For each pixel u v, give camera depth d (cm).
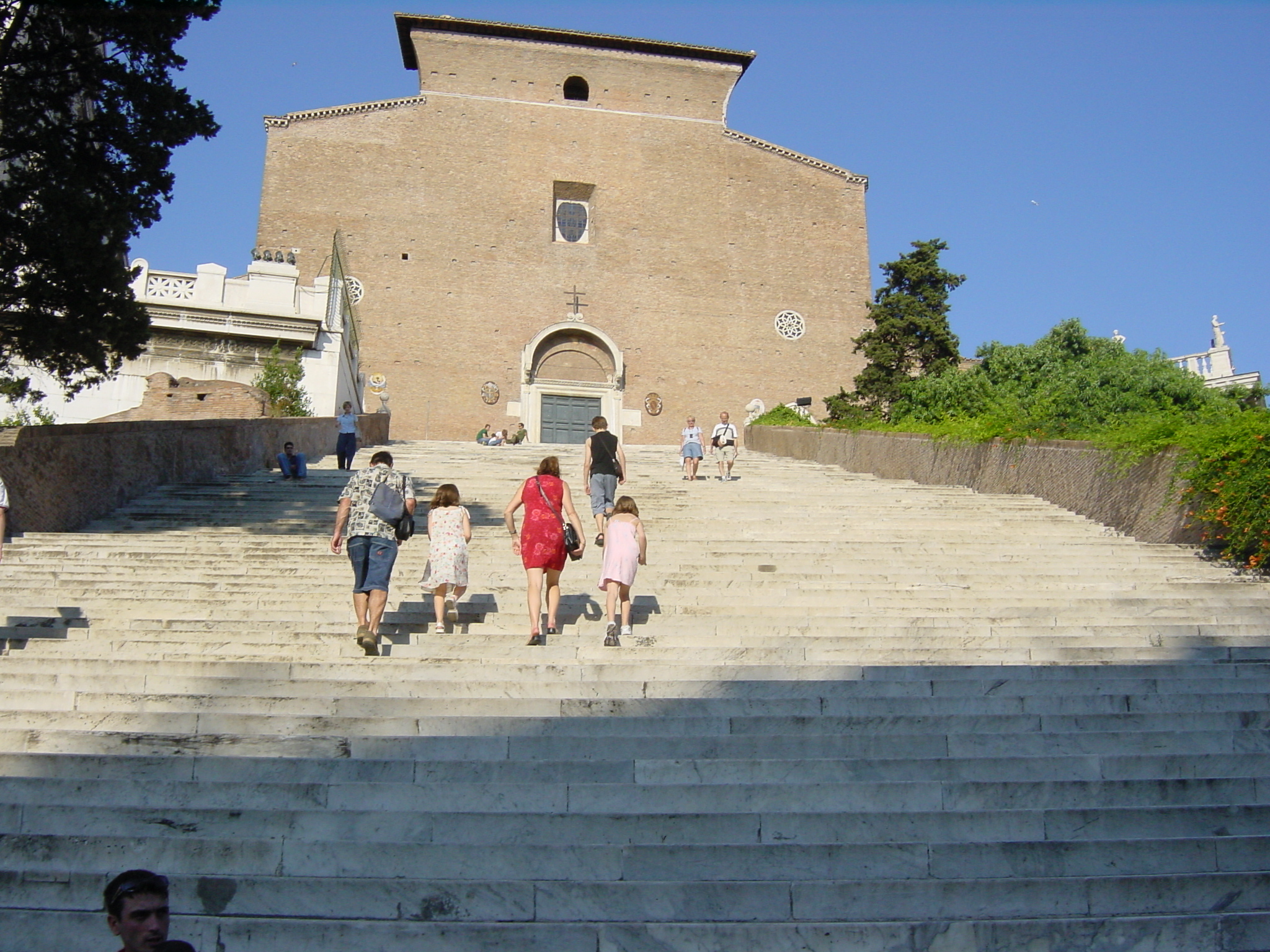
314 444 2172
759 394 3981
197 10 1209
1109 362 2862
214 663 754
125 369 2264
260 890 528
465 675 766
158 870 546
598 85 4094
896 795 617
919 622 916
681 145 4119
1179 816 601
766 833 586
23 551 1053
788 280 4094
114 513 1340
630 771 635
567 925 512
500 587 991
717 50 4134
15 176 1133
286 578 1023
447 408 3728
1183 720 717
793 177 4191
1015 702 739
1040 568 1109
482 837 577
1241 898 554
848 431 2333
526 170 3969
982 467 1727
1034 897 543
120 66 1208
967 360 3634
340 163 3819
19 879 525
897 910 538
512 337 3838
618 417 3856
